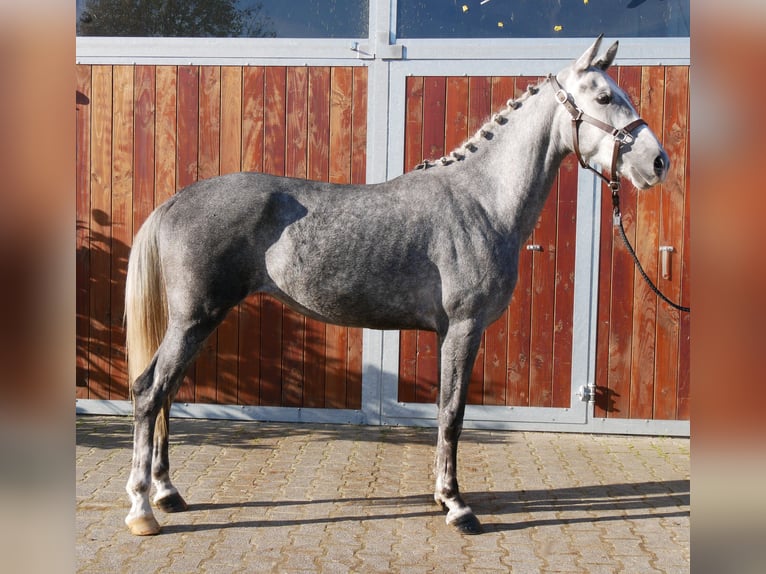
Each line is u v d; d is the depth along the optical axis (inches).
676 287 180.7
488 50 179.9
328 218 120.4
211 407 189.5
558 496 139.5
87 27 186.7
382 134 182.4
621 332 182.5
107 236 188.2
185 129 185.8
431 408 186.1
